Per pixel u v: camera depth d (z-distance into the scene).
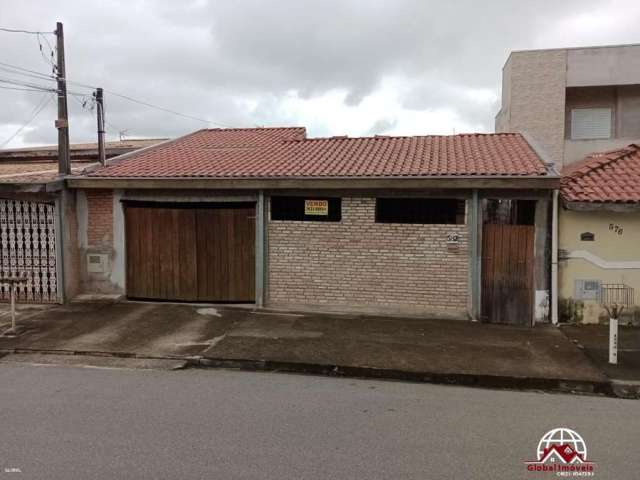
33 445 4.24
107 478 3.69
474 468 3.92
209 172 9.96
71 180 10.11
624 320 8.73
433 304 9.30
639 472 3.90
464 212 9.10
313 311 9.52
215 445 4.26
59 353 7.19
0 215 10.28
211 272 10.10
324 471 3.83
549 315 8.81
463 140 12.07
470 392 5.89
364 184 9.02
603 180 9.29
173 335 7.95
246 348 7.22
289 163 10.63
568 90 16.03
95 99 11.04
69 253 10.29
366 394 5.71
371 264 9.51
